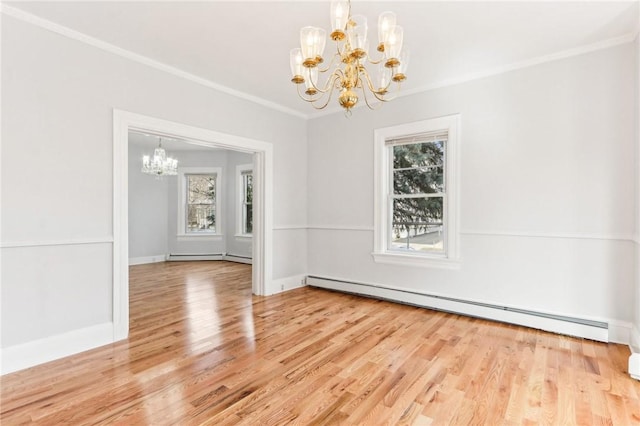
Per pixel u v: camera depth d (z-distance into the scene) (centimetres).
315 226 486
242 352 261
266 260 437
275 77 356
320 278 475
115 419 178
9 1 225
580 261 294
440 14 241
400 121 399
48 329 251
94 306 275
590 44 284
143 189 723
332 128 465
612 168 279
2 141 231
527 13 240
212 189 772
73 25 255
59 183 257
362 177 436
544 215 310
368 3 228
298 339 287
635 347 255
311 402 193
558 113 302
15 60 236
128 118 297
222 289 474
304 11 238
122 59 294
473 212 347
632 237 268
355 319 340
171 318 344
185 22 252
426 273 382
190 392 204
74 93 265
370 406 189
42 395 201
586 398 196
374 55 303
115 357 253
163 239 750
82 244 269
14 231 236
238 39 277
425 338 288
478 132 344
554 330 299
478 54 304
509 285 329
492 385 211
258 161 438
